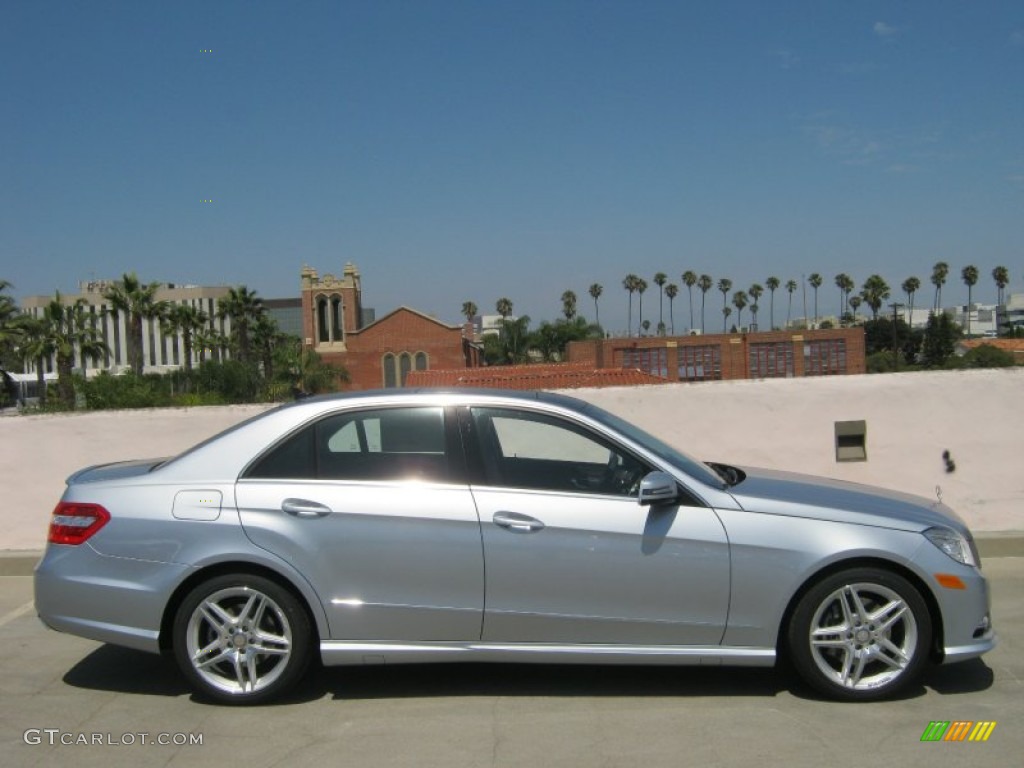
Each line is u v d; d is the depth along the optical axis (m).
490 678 5.42
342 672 5.55
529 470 5.22
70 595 5.00
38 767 4.30
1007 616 6.48
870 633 4.87
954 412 8.70
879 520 4.93
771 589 4.84
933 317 84.50
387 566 4.88
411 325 72.88
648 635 4.89
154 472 5.16
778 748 4.38
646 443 5.23
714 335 71.00
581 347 71.94
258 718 4.86
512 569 4.87
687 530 4.87
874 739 4.46
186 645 4.94
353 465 5.09
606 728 4.66
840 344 71.56
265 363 76.62
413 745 4.49
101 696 5.23
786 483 5.43
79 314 64.62
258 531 4.89
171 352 136.12
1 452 8.59
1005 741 4.43
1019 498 8.60
